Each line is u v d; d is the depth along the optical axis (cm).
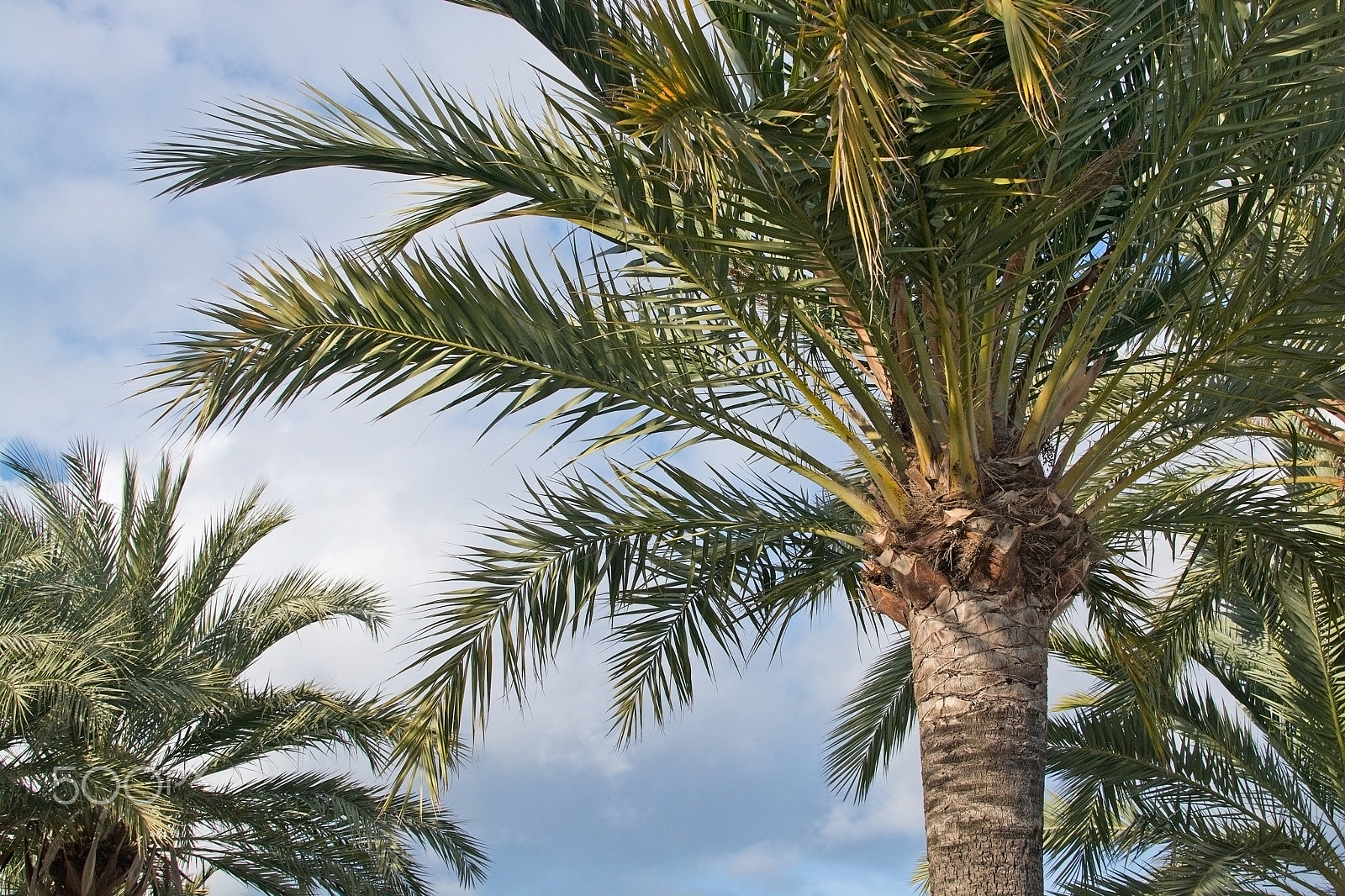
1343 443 770
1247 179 567
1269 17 489
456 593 661
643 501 657
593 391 591
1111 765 968
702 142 421
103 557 1488
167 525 1515
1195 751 959
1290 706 966
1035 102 452
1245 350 558
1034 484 555
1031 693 531
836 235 480
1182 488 861
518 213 546
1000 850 509
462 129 591
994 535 539
